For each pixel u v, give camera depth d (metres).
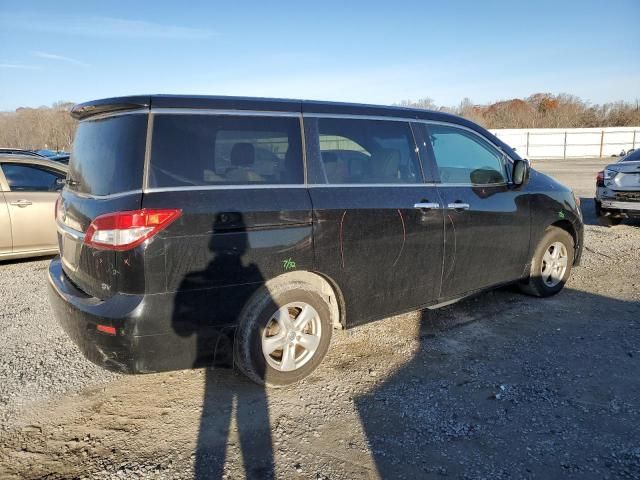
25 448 2.86
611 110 61.44
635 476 2.57
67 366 3.87
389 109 4.09
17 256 6.75
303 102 3.62
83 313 2.97
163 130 3.05
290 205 3.33
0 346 4.24
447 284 4.27
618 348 4.09
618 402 3.28
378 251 3.74
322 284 3.64
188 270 2.97
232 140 3.25
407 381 3.60
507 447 2.83
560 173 24.80
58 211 3.84
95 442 2.92
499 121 61.75
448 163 4.35
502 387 3.48
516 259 4.86
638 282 5.90
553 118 61.00
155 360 2.98
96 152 3.30
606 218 9.87
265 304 3.26
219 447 2.86
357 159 3.78
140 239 2.84
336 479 2.58
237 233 3.11
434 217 4.07
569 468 2.65
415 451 2.81
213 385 3.57
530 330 4.50
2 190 6.58
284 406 3.29
